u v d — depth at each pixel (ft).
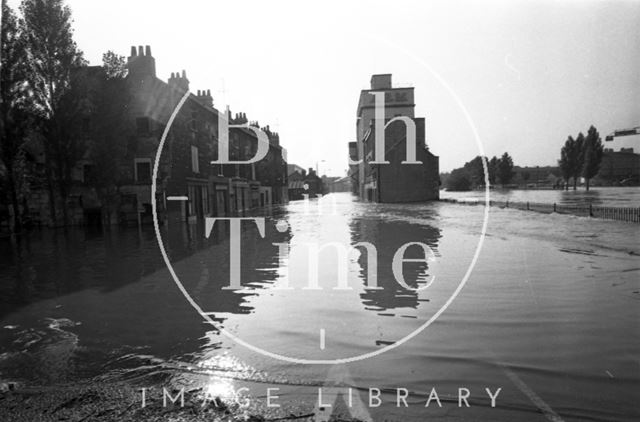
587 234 47.32
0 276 31.50
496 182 339.77
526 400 11.74
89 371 14.39
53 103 71.56
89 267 34.45
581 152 266.77
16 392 12.93
